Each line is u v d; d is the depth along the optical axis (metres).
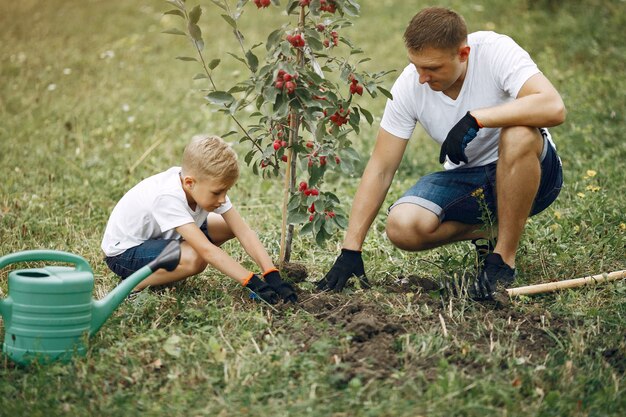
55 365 3.21
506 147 3.77
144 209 3.97
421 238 4.05
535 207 4.29
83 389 3.07
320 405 2.89
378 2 12.85
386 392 2.96
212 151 3.75
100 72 9.98
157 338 3.39
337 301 3.83
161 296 3.89
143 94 9.02
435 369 3.15
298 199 3.90
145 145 7.19
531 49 9.56
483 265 4.05
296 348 3.34
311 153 3.83
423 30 3.69
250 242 4.02
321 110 3.86
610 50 9.30
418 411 2.84
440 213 4.06
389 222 4.05
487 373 3.15
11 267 4.53
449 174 4.18
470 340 3.46
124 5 13.64
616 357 3.37
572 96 7.77
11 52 10.85
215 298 3.93
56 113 8.20
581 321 3.70
